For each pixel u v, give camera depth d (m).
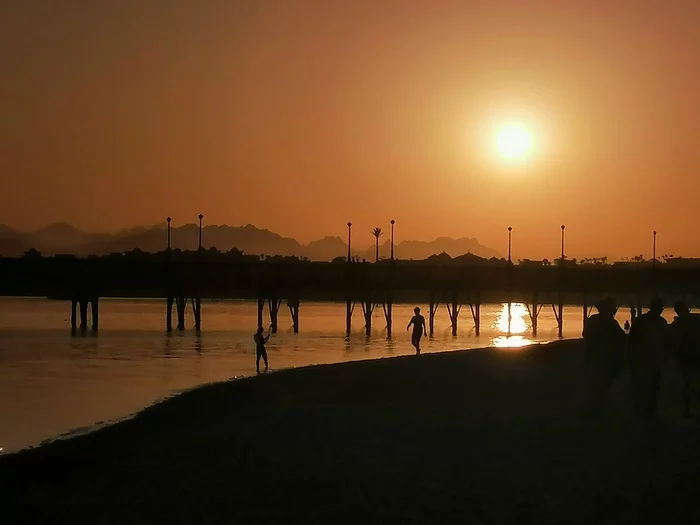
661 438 17.19
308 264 89.88
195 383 40.94
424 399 24.11
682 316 20.27
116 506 14.08
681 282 95.38
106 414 30.25
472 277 93.06
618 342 19.52
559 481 14.00
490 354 39.94
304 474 15.17
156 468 16.73
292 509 13.12
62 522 13.44
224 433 20.25
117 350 62.22
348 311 89.62
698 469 14.41
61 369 48.28
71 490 15.42
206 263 87.62
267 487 14.43
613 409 21.11
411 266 91.81
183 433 21.17
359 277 90.06
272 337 79.56
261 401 26.66
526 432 18.31
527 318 143.62
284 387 29.70
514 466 15.15
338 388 27.92
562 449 16.39
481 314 160.62
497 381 28.09
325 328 97.75
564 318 144.38
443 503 13.06
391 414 21.41
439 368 32.66
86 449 19.94
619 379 26.94
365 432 18.94
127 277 86.56
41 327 92.12
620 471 14.49
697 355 19.88
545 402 23.09
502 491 13.57
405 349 65.44
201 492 14.39
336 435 18.70
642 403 19.56
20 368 48.91
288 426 20.34
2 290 85.00
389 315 88.31
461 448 16.83
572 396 24.28
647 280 95.62
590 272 95.94
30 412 30.91
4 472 17.67
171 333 83.19
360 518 12.51
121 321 106.81
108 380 42.38
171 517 13.12
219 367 49.47
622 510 12.34
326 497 13.65
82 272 85.69
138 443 20.16
